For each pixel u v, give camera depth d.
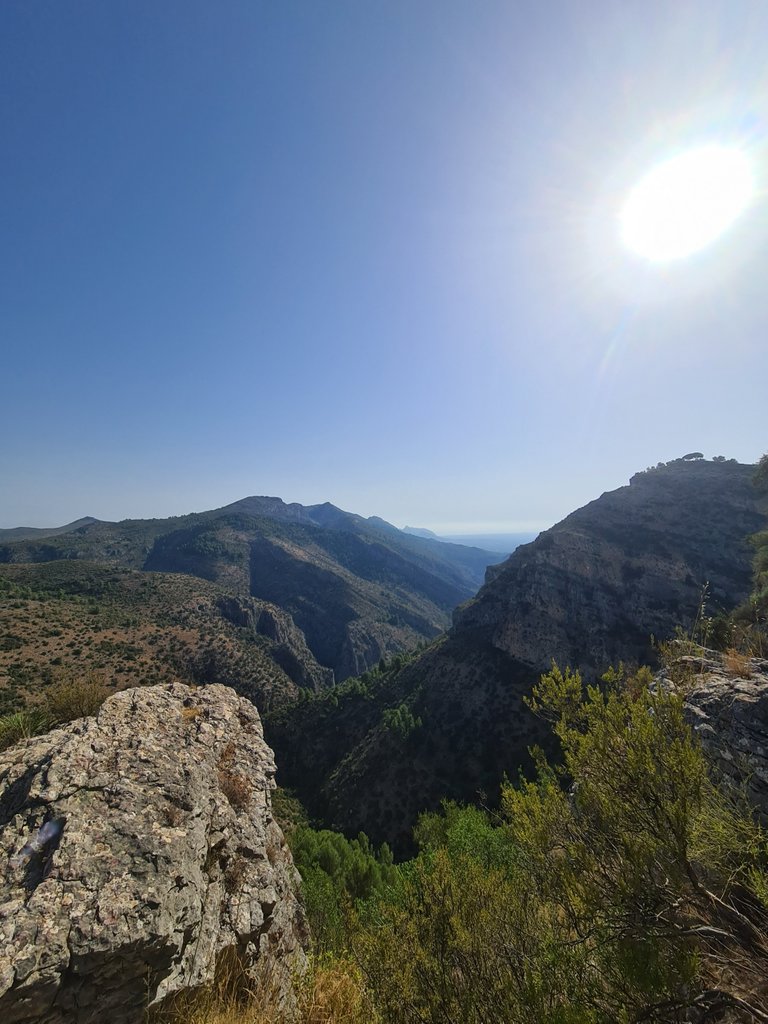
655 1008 3.44
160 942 4.44
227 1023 4.79
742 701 6.23
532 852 4.68
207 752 8.50
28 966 3.89
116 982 4.25
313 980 5.77
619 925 3.82
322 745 77.75
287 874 8.67
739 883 3.79
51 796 5.61
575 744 4.72
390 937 5.84
